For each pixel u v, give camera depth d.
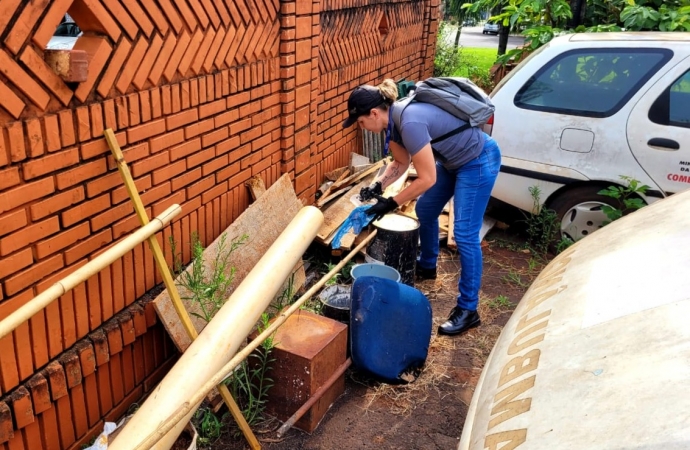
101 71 2.44
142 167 2.77
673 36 4.80
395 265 4.34
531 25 8.30
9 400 2.22
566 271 2.34
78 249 2.46
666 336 1.60
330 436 3.09
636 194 4.77
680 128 4.54
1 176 2.06
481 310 4.41
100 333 2.65
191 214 3.24
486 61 17.09
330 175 5.38
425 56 8.23
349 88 5.63
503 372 1.95
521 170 5.10
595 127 4.79
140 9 2.60
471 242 3.89
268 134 4.04
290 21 3.99
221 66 3.32
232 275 3.19
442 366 3.72
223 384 2.68
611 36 4.96
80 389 2.59
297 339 3.12
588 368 1.63
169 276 2.57
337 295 3.85
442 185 4.24
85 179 2.44
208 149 3.32
